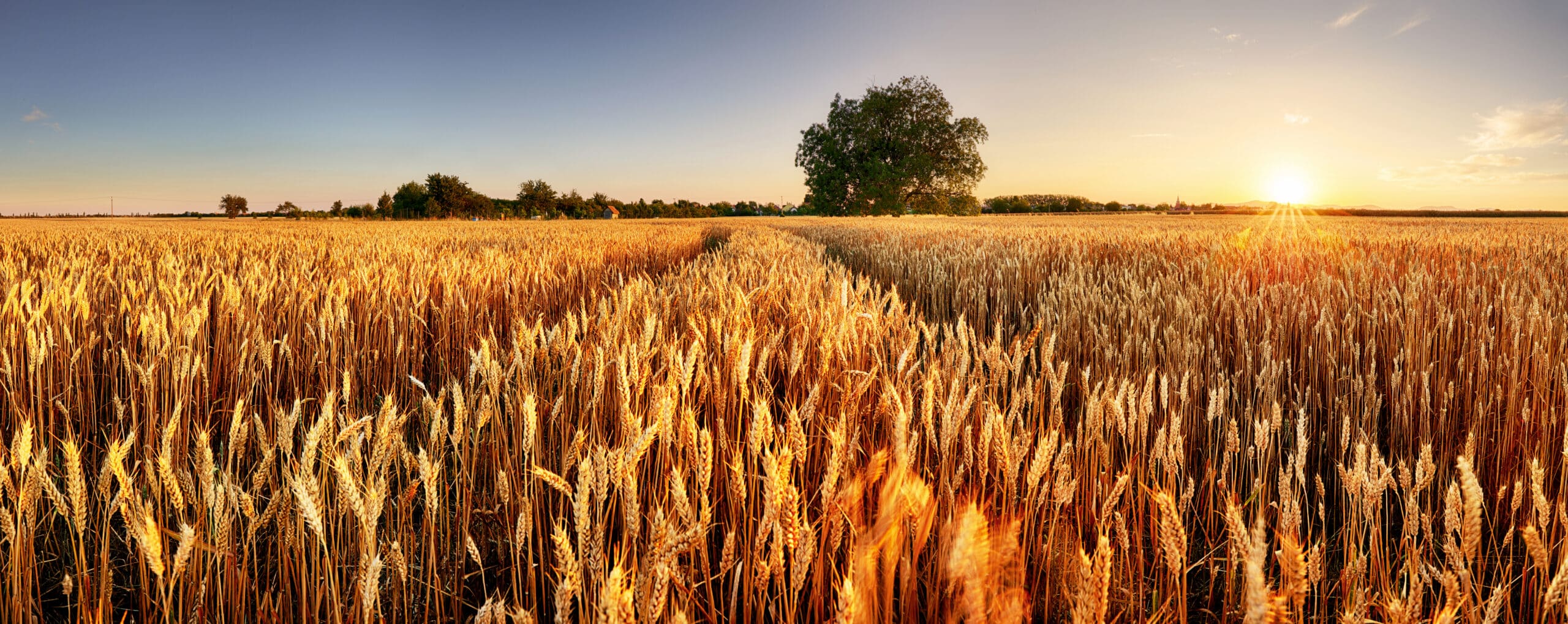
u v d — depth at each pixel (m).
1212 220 38.16
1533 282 4.42
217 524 1.27
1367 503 1.44
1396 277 5.84
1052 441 1.37
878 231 17.94
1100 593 0.96
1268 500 2.04
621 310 2.75
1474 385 2.94
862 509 1.67
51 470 2.31
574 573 1.02
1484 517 2.15
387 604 1.73
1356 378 2.67
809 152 59.94
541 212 81.06
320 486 1.59
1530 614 1.71
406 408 3.26
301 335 3.54
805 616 1.53
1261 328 3.90
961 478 1.65
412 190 74.25
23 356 2.64
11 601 1.40
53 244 10.76
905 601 1.40
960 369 2.04
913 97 56.78
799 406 2.53
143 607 1.44
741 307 2.71
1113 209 84.44
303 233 16.92
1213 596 1.83
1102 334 3.27
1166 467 1.65
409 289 4.29
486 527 1.94
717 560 1.79
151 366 2.29
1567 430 1.65
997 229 18.58
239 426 1.38
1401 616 1.12
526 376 2.05
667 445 1.69
